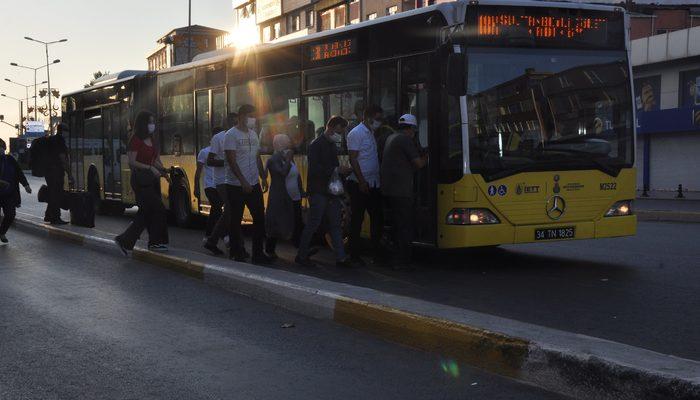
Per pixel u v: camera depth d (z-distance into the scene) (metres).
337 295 7.01
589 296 7.85
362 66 10.52
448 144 9.12
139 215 11.10
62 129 15.34
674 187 31.11
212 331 6.68
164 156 16.25
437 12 9.23
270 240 10.55
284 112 12.28
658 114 30.95
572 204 9.50
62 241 13.72
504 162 9.17
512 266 9.99
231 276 8.62
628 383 4.39
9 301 8.09
